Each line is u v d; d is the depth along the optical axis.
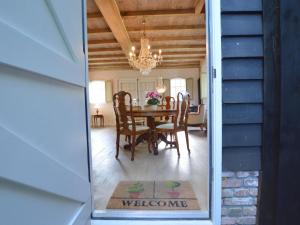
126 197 2.11
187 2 4.10
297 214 1.41
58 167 1.18
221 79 1.58
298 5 1.37
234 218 1.66
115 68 9.73
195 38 5.97
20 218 0.89
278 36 1.43
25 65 0.91
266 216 1.55
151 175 2.75
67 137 1.32
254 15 1.58
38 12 1.02
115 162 3.36
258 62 1.59
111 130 7.95
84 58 1.60
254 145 1.61
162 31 5.48
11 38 0.83
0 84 0.80
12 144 0.84
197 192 2.22
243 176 1.65
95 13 4.41
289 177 1.42
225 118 1.60
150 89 9.77
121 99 3.51
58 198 1.20
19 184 0.88
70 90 1.38
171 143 4.23
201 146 4.52
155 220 1.70
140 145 4.65
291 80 1.40
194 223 1.67
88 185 1.63
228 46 1.58
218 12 1.56
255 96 1.60
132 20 4.79
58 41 1.22
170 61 8.87
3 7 0.80
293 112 1.40
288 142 1.41
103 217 1.73
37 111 1.02
